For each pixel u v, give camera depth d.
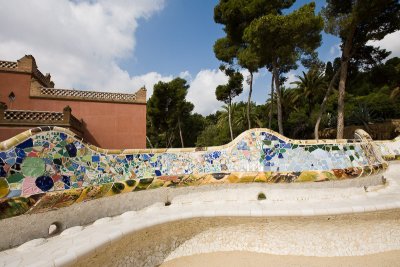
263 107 35.34
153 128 34.78
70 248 2.47
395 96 24.19
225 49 18.30
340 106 14.23
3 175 2.81
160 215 3.50
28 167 3.03
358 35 14.51
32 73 16.00
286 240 3.55
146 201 4.07
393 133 20.03
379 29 13.88
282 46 12.65
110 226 3.11
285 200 4.29
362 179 4.82
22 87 15.58
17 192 2.87
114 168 3.96
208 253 3.48
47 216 3.05
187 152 4.67
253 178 4.50
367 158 5.27
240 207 3.82
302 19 11.42
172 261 3.27
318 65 16.31
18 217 2.81
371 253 3.52
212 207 3.87
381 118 22.84
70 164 3.47
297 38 12.16
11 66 15.59
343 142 5.11
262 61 14.26
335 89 29.12
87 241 2.62
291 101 31.95
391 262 3.29
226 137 34.81
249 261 3.28
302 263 3.25
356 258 3.39
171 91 28.27
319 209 3.59
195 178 4.44
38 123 12.60
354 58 16.81
